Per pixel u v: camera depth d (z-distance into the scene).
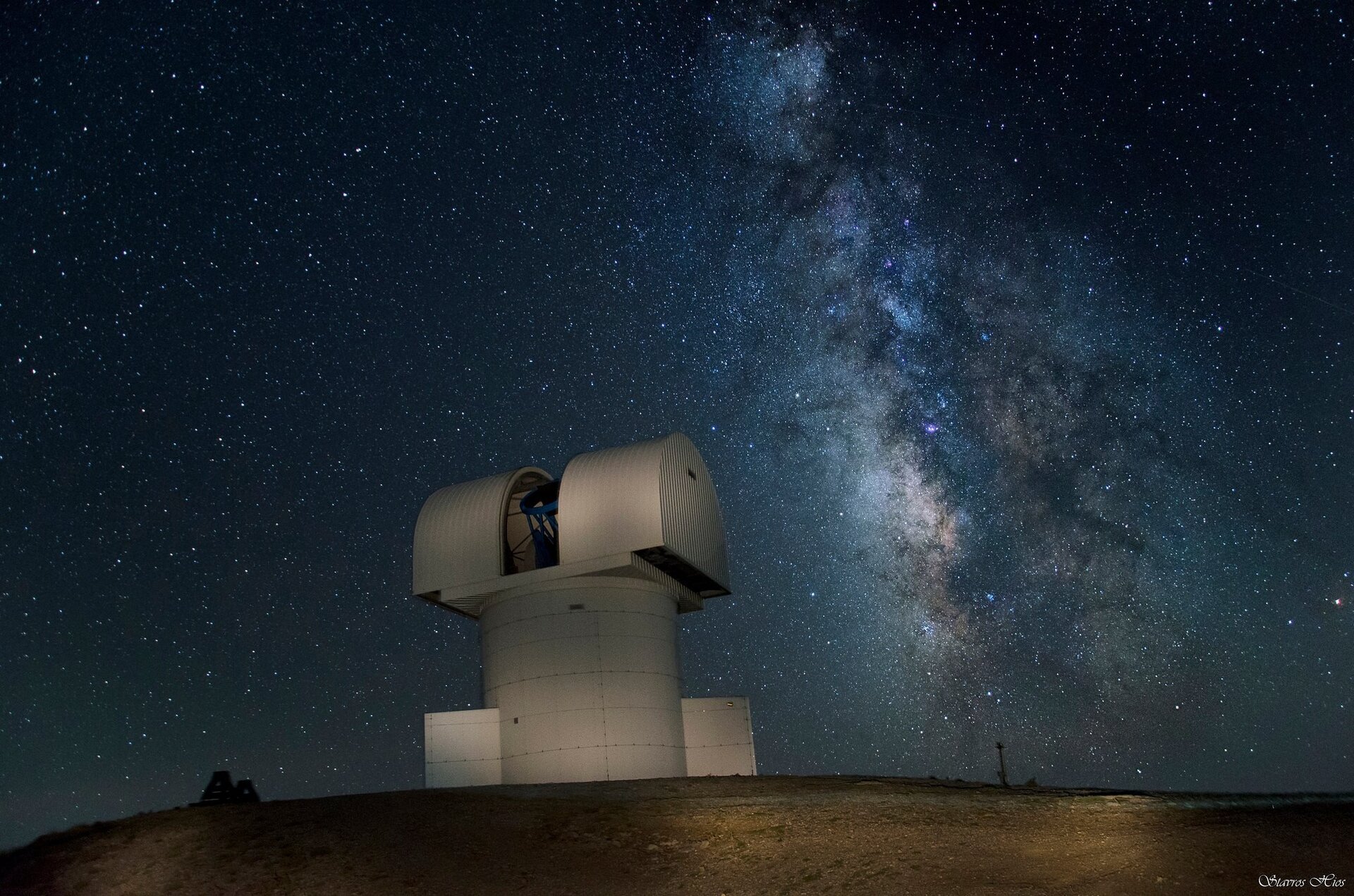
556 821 16.00
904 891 11.98
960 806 16.09
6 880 14.60
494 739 24.75
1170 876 11.76
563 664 24.53
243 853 15.02
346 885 13.58
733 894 12.53
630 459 25.45
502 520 26.19
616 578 25.31
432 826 16.02
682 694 26.39
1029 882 11.92
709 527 27.41
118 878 14.38
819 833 14.64
